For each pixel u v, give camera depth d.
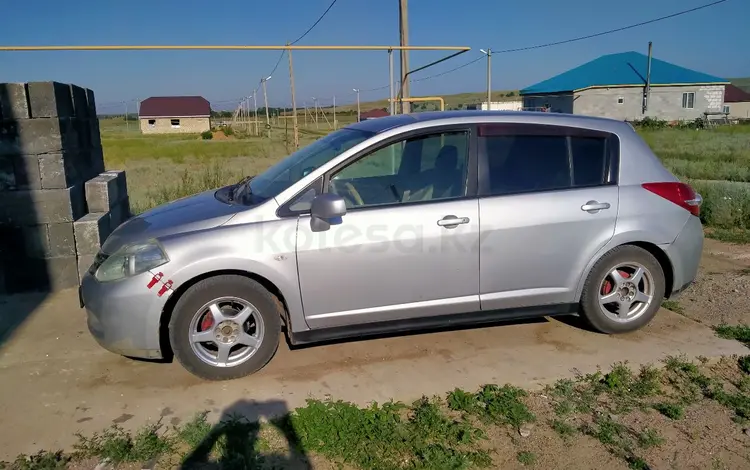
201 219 4.09
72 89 6.29
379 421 3.52
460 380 4.05
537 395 3.91
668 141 29.44
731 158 20.50
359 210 4.12
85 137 6.71
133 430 3.49
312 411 3.59
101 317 3.95
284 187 4.23
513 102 46.97
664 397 3.90
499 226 4.28
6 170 5.75
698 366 4.29
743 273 6.51
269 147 33.09
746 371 4.23
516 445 3.38
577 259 4.49
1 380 4.09
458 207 4.25
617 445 3.38
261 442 3.36
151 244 3.94
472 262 4.29
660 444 3.39
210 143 39.88
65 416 3.64
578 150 4.58
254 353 4.07
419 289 4.23
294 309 4.06
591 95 49.78
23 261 5.91
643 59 55.06
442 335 4.78
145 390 3.95
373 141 4.26
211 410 3.69
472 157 4.37
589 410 3.73
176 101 76.12
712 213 8.96
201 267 3.86
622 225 4.54
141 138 53.22
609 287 4.68
